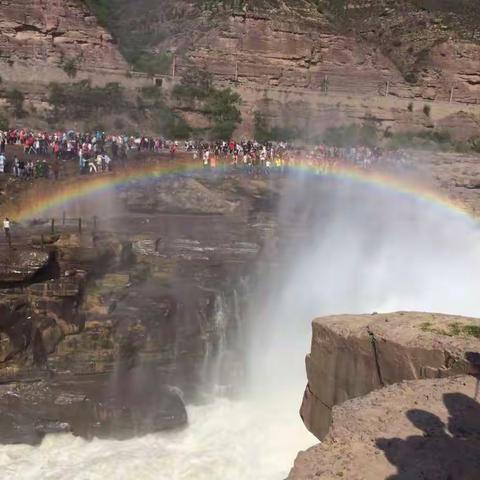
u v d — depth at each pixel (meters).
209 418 22.42
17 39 54.28
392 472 9.13
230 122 58.16
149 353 23.23
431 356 12.75
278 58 69.25
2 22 53.75
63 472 18.80
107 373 22.41
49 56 55.12
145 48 70.75
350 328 14.26
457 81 78.44
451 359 12.50
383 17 89.06
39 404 20.66
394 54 81.88
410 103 70.88
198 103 58.25
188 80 60.12
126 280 24.84
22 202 33.03
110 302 23.45
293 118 63.59
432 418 10.48
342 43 73.69
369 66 74.56
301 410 15.61
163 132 54.91
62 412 20.61
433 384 11.63
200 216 35.97
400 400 11.13
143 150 46.84
